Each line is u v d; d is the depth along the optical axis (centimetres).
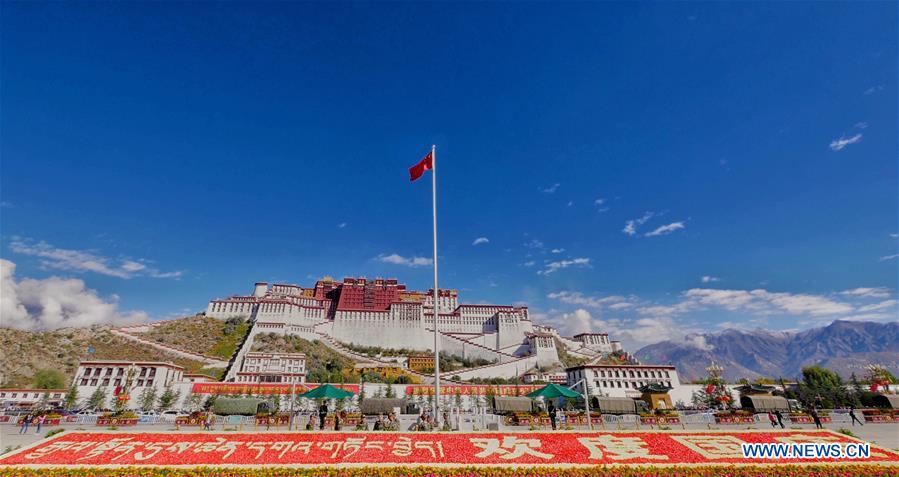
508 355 15400
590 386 9662
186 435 2433
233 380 11288
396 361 14812
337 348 15475
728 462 2161
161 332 15262
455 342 16712
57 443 2280
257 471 1950
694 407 8650
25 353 12031
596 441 2452
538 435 2539
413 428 3175
